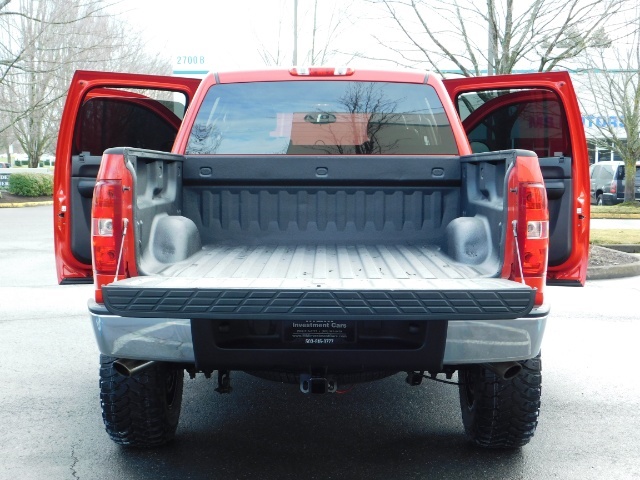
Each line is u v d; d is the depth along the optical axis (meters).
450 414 5.44
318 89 5.22
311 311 3.32
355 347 3.73
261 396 5.90
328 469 4.38
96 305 3.86
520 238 3.79
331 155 4.93
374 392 6.01
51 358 6.98
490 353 3.79
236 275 4.02
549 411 5.54
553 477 4.28
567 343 7.73
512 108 6.44
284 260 4.46
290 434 5.01
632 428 5.16
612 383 6.29
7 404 5.60
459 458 4.56
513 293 3.33
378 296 3.32
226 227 5.00
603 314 9.33
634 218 25.39
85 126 5.86
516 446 4.58
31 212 28.88
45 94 33.19
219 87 5.23
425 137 5.18
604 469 4.41
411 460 4.52
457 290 3.33
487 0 12.63
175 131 6.50
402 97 5.21
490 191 4.32
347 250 4.82
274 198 5.00
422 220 4.99
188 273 4.05
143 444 4.59
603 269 12.58
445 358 3.77
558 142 6.25
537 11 12.38
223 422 5.25
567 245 5.50
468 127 6.70
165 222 4.42
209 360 3.74
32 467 4.38
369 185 4.96
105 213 3.79
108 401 4.36
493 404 4.34
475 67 13.47
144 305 3.36
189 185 4.96
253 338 3.75
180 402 4.86
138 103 6.14
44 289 11.05
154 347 3.78
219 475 4.28
